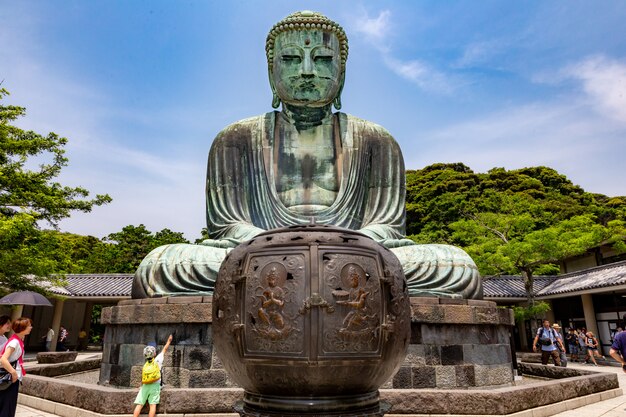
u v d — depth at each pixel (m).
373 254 3.61
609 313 24.97
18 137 21.42
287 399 3.21
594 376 9.78
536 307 22.88
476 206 36.06
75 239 43.53
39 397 8.74
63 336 27.89
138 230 42.81
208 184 12.23
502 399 7.05
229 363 3.53
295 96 11.95
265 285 3.37
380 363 3.39
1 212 20.44
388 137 12.65
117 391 7.12
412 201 44.12
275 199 11.61
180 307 8.45
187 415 6.84
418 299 8.65
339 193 11.78
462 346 8.68
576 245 21.77
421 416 6.99
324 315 3.23
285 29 12.03
